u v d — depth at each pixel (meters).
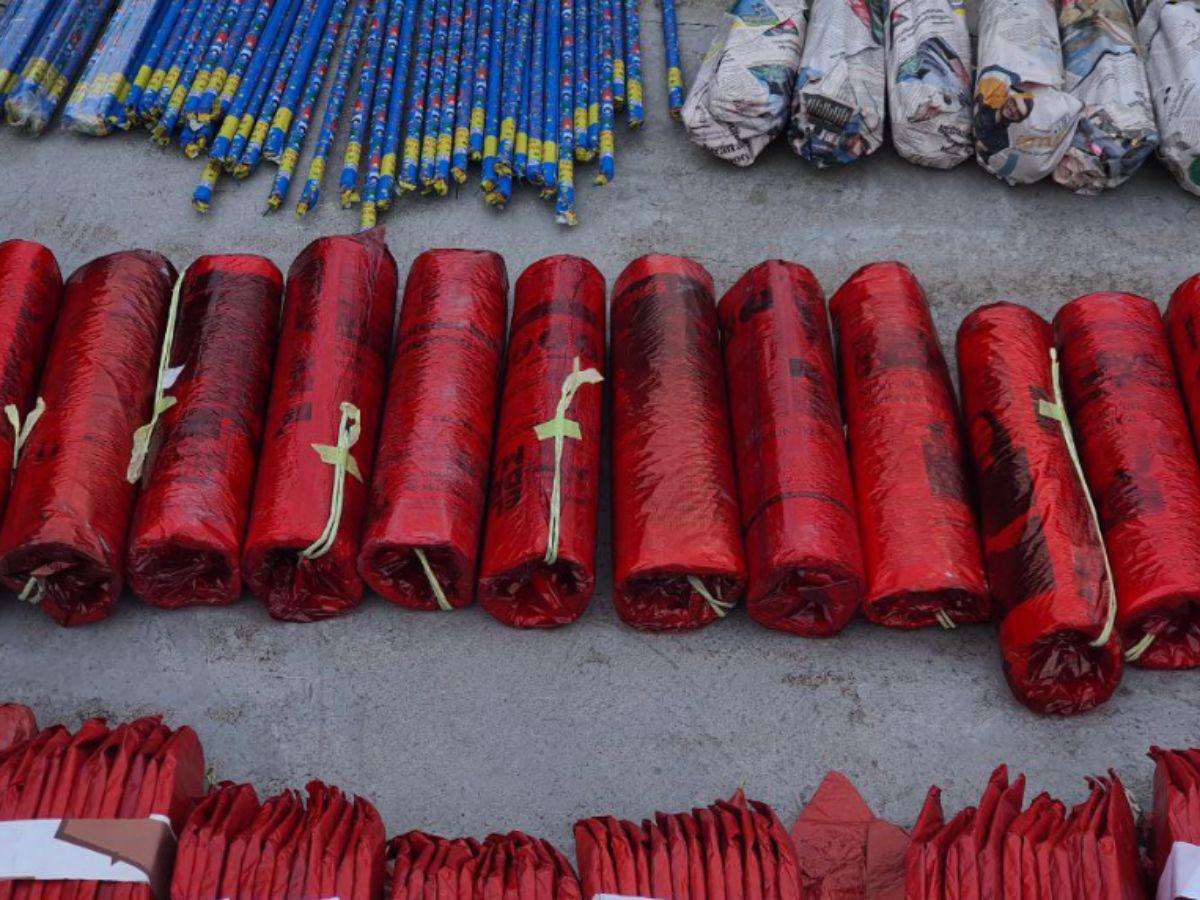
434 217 4.30
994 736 3.19
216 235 4.21
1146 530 3.14
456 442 3.23
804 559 3.03
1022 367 3.43
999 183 4.44
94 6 4.76
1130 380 3.41
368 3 4.84
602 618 3.37
